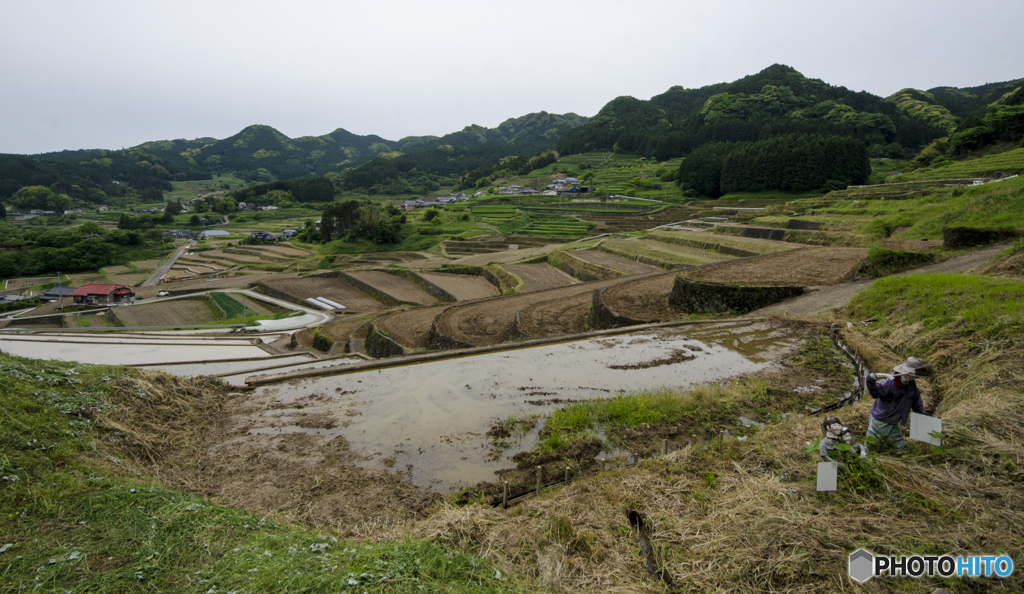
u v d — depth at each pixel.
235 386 9.75
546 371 11.12
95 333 26.56
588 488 5.54
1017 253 15.35
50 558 3.55
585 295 26.34
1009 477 4.60
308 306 47.75
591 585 3.96
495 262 54.59
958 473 4.76
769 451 5.71
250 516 4.60
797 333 13.66
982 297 10.95
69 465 5.03
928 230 26.81
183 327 36.66
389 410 8.80
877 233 30.12
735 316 17.58
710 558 3.99
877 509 4.30
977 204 25.75
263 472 6.50
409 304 43.75
